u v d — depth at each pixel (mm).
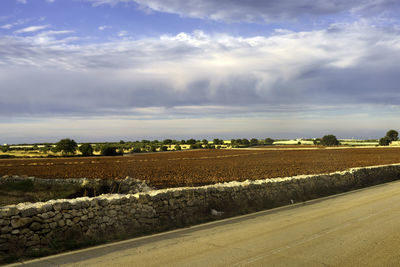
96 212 9555
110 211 9898
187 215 11859
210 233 9484
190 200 12336
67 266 6598
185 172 34750
